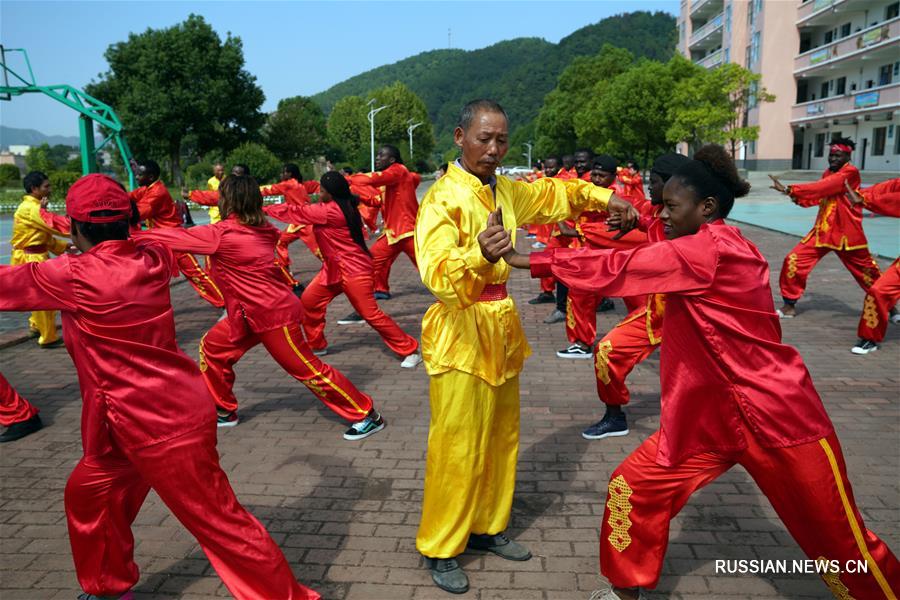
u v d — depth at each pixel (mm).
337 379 4828
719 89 31562
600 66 59625
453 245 2826
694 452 2637
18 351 7438
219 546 2668
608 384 4727
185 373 2646
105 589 2895
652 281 2469
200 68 46625
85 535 2785
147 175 8141
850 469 4281
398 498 4047
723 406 2561
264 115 51938
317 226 6254
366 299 6352
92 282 2457
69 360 7078
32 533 3727
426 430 5098
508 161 105688
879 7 34750
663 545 2781
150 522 3803
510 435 3318
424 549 3135
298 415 5461
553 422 5215
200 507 2627
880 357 6656
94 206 2535
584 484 4195
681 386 2613
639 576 2805
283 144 61125
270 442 4902
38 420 5191
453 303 2721
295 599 2783
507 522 3441
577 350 6918
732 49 44938
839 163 7445
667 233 3123
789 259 8164
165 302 2682
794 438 2465
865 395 5625
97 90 46938
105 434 2604
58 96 22922
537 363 6766
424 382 6238
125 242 2625
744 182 2588
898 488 4020
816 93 41312
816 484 2465
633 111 36406
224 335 4898
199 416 2633
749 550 3455
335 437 4984
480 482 3143
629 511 2746
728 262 2455
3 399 4961
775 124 41469
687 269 2441
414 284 11422
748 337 2486
